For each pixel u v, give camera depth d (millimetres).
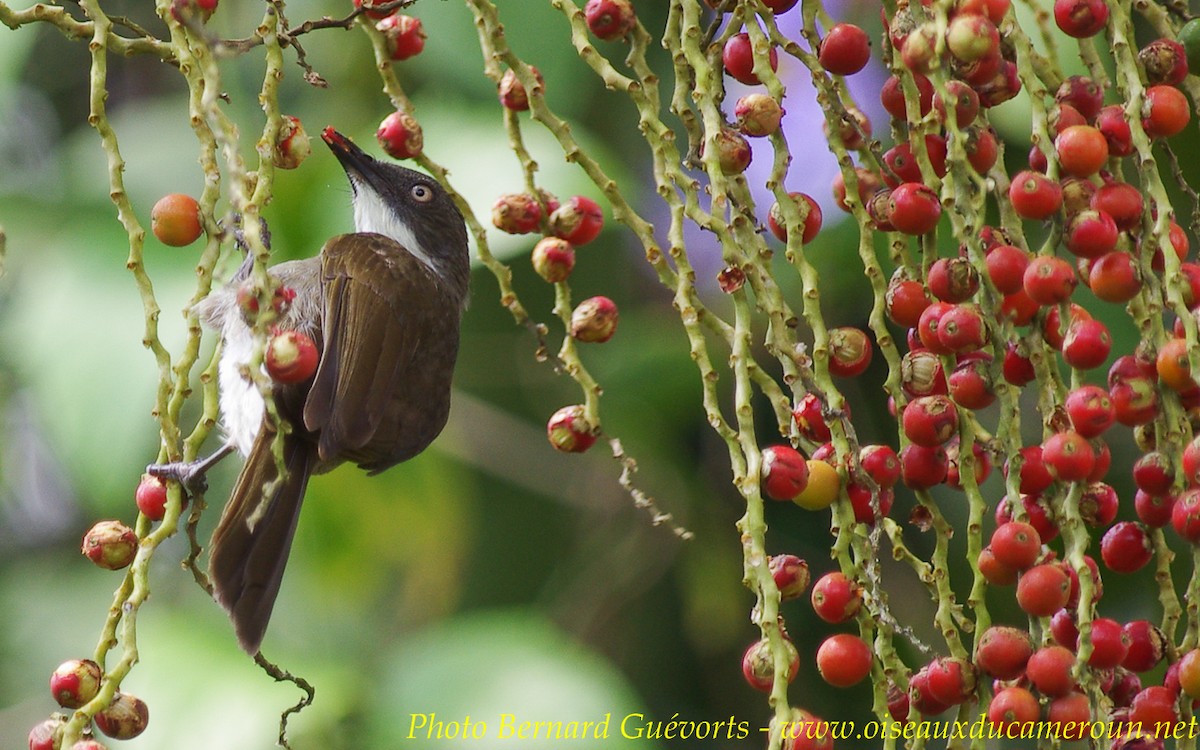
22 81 10484
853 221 8750
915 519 4887
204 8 4816
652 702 9719
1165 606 4551
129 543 4855
